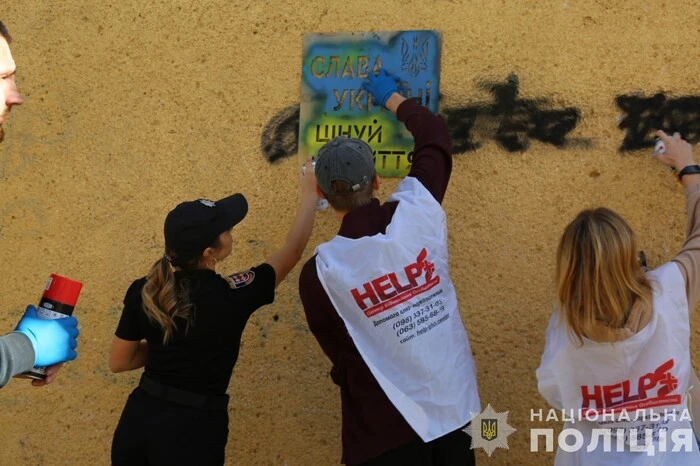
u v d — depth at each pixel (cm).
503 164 293
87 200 331
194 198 321
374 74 302
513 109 292
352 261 225
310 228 275
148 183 325
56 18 335
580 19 287
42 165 335
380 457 226
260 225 315
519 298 291
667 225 279
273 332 313
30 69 338
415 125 258
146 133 326
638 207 282
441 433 223
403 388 224
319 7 310
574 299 213
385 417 225
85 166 331
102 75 330
